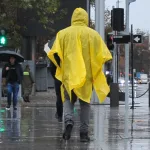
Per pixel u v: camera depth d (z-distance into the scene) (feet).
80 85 42.09
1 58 111.24
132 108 94.53
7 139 45.65
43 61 206.69
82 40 42.86
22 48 145.79
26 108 92.79
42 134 49.29
